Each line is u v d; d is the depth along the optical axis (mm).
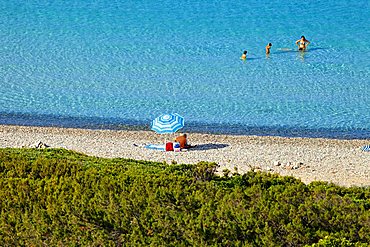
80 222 43375
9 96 95938
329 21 128750
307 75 103875
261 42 118125
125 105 93062
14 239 41969
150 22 128125
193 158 73875
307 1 140500
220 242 41531
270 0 141000
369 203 47969
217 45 116562
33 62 109312
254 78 102500
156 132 78438
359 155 75125
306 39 119688
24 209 45812
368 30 123688
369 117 88562
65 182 49344
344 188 52031
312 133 83500
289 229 41969
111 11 135125
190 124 86250
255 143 79500
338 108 91688
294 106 92250
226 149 77000
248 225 42312
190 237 41375
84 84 100375
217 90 97875
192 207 45688
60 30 124625
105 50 114375
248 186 53594
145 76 103125
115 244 41125
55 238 41875
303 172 69812
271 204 45688
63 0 143625
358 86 99375
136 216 44219
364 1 139750
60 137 81125
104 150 76438
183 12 134000
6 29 125438
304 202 46562
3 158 55594
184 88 98625
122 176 51250
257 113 90188
